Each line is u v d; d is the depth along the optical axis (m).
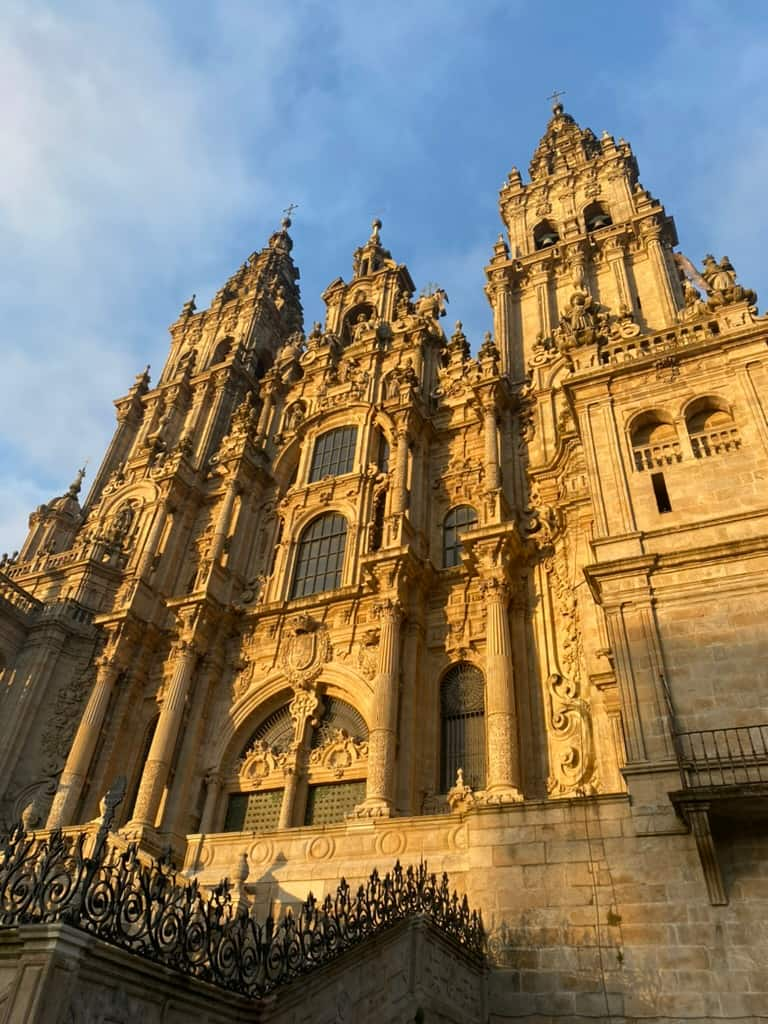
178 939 8.62
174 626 34.06
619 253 37.00
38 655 34.16
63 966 6.98
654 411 20.17
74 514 45.75
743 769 13.74
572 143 49.09
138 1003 7.77
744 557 16.25
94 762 30.25
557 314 37.06
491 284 39.72
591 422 20.70
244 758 28.75
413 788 23.78
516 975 13.56
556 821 14.86
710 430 19.11
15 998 6.68
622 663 15.90
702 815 12.91
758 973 11.93
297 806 26.14
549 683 23.98
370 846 17.62
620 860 13.87
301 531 35.12
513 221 44.72
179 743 28.75
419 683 26.45
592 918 13.53
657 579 16.77
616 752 19.19
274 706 29.81
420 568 28.19
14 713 32.44
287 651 30.25
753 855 13.00
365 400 38.06
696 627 15.85
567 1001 12.94
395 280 47.28
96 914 7.76
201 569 34.06
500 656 24.11
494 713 22.78
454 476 33.06
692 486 18.25
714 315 21.66
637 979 12.65
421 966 12.08
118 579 38.06
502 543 26.39
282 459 39.88
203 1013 8.54
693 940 12.59
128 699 32.12
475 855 15.19
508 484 30.58
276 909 16.92
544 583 26.42
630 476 19.14
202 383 49.44
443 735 25.77
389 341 42.47
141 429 48.84
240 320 55.66
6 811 29.98
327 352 43.19
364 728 27.09
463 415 35.19
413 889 13.55
